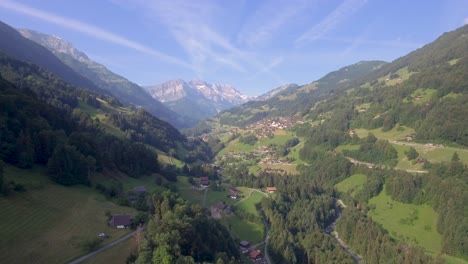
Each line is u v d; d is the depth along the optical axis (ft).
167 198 409.08
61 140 504.02
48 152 475.31
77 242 320.70
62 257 292.81
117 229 364.38
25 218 335.06
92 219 376.89
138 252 299.99
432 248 534.37
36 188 398.62
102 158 582.76
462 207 559.38
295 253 504.84
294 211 652.89
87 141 572.51
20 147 437.99
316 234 556.51
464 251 504.02
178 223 335.06
